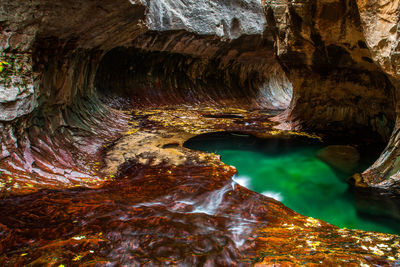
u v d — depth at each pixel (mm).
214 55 18453
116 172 5355
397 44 4012
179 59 17094
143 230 2908
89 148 6309
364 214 4312
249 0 17625
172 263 2344
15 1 3895
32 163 4238
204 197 4258
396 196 4406
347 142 8680
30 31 4320
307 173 6219
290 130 10320
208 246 2662
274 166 6637
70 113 6688
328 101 9695
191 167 5809
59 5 4590
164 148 7121
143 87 15617
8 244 2404
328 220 4184
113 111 10469
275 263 2291
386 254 2488
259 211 3873
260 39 18531
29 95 4328
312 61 8945
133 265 2270
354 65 7996
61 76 5824
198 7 15789
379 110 8086
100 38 6941
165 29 14406
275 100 22812
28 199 3346
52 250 2367
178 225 3098
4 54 3941
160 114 12469
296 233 3133
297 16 7699
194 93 18062
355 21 6523
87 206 3410
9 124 4020
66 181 4320
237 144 8406
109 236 2719
